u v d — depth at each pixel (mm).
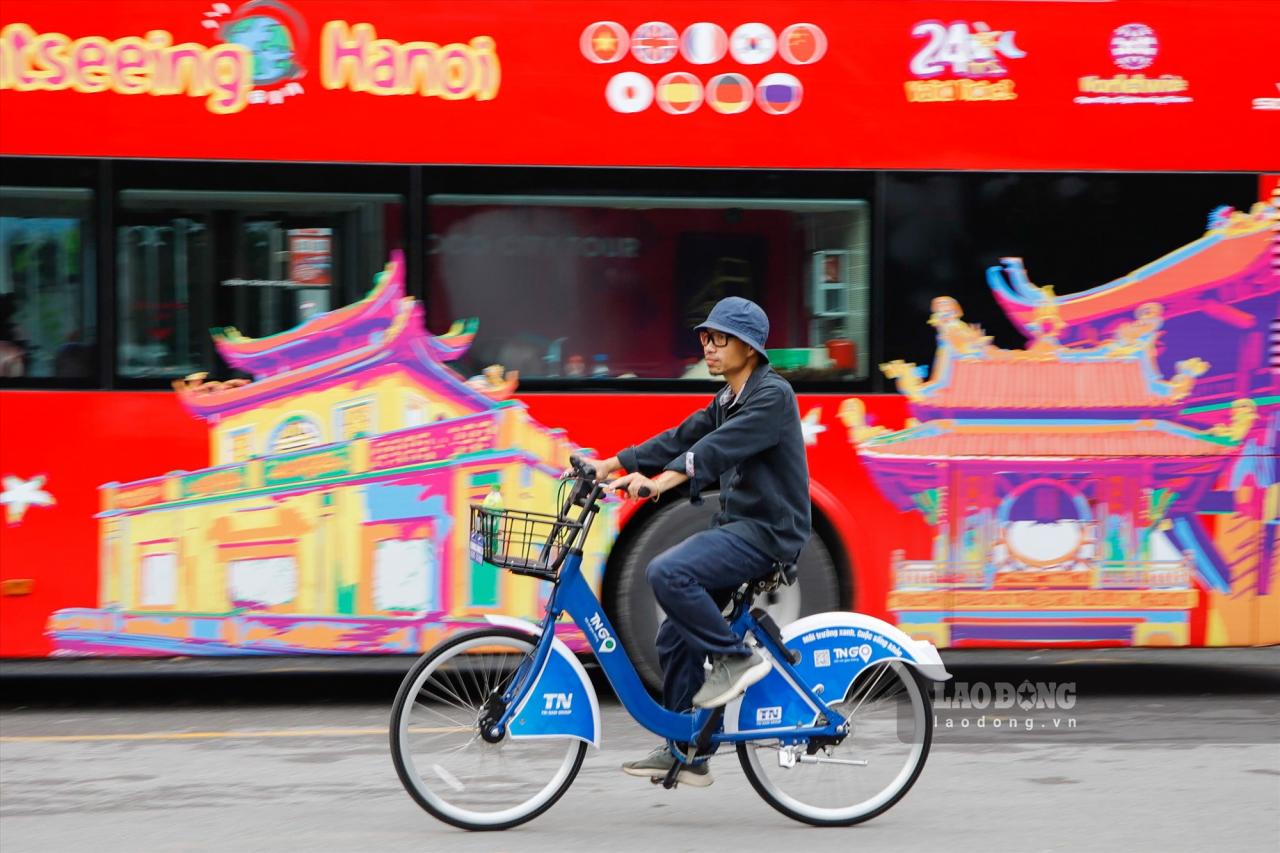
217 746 11430
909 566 12656
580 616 9039
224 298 12172
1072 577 12734
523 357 12430
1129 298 12789
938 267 12688
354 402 12305
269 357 12227
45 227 12023
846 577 12633
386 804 9750
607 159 12438
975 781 10391
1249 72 12852
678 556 8758
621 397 12492
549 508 12453
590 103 12414
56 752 11219
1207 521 12805
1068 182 12758
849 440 12625
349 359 12289
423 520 12367
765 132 12555
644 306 12531
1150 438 12758
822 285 12633
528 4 12359
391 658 15695
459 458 12375
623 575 12492
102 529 12062
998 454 12695
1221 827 9266
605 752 11234
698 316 12555
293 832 9078
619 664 9062
